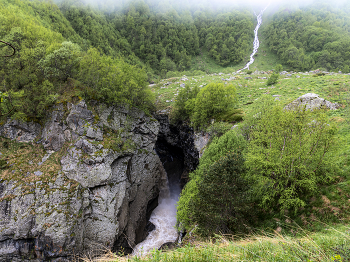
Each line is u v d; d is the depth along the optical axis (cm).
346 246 809
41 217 2784
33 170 3134
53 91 3653
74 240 2845
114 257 991
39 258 2759
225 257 813
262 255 815
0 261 2662
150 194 4534
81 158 3244
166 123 6028
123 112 4184
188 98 5491
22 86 3584
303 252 776
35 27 4572
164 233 4200
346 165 1795
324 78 6178
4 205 2756
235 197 1655
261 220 1847
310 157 1658
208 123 4497
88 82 3834
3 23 4147
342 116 3061
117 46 13775
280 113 2062
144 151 4494
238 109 4553
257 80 7850
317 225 1483
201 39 17288
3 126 3319
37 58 3672
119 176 3691
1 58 3481
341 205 1498
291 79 6919
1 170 3016
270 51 15450
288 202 1633
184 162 5769
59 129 3484
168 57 15088
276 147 1872
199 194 1877
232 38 16088
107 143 3562
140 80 4669
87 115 3528
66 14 13075
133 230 3862
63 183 3077
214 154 2533
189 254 864
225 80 8212
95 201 3266
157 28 16175
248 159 1898
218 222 1669
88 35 12431
